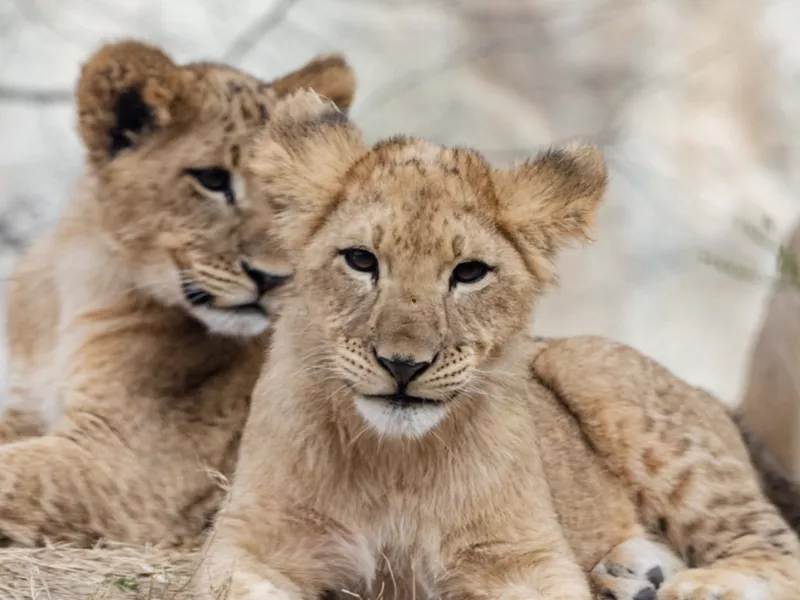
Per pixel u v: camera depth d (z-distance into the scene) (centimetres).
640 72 3055
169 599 812
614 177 2966
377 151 837
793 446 1228
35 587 825
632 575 913
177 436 1027
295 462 816
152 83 1020
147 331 1044
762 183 2945
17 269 1116
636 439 959
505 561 819
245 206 1010
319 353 811
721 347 2792
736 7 3106
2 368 1195
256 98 1059
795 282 1073
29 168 2192
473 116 2903
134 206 1027
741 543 943
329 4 3006
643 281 2864
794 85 3025
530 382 961
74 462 988
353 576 828
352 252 791
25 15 2430
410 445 810
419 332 761
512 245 821
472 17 3030
